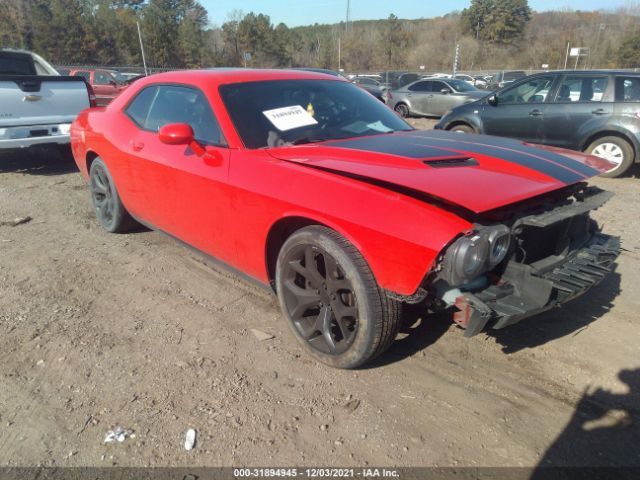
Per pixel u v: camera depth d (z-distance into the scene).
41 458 2.21
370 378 2.72
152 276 3.98
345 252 2.46
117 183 4.35
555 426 2.37
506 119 8.39
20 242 4.72
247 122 3.19
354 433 2.34
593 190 2.91
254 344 3.04
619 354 2.89
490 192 2.30
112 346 3.04
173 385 2.68
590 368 2.78
